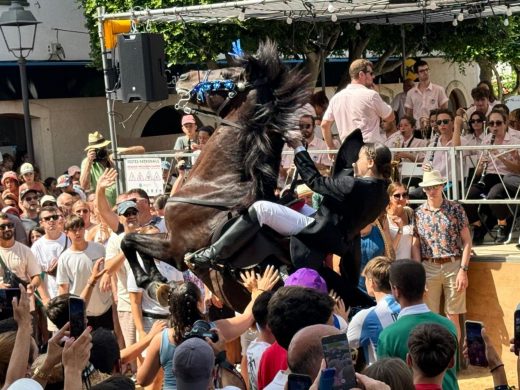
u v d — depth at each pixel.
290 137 7.63
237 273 7.64
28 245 11.80
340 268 7.88
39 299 10.06
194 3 16.52
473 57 20.97
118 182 12.19
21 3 16.41
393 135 12.43
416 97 15.10
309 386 4.03
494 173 10.92
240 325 6.64
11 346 5.14
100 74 21.84
